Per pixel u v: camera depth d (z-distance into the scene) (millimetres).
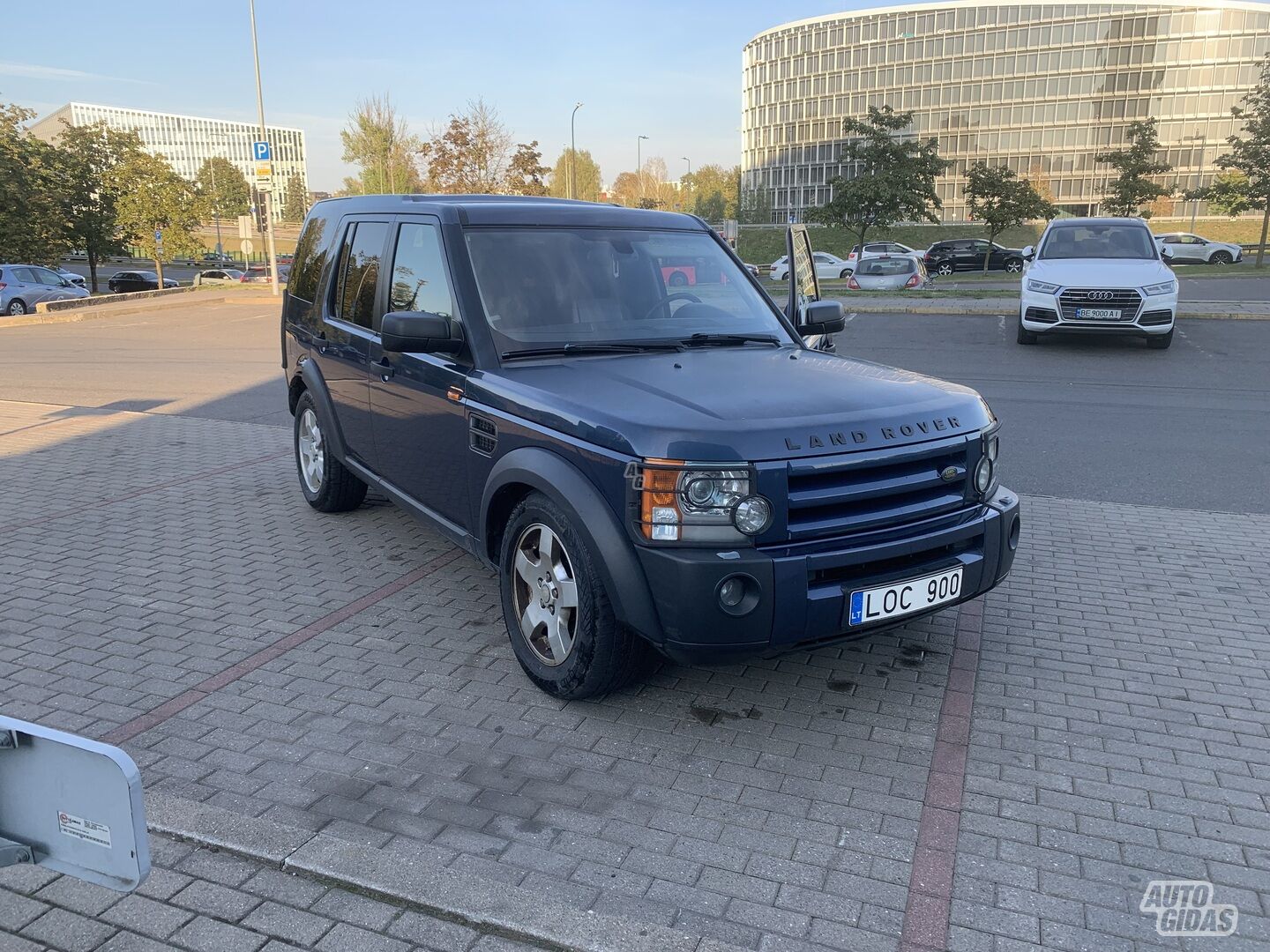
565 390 3631
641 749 3432
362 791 3154
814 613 3197
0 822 1727
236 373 13719
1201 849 2873
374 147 43406
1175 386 11336
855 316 20172
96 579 5168
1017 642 4367
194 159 161875
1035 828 2969
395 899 2621
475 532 4184
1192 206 88875
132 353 16328
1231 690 3889
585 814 3033
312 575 5246
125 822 1574
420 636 4430
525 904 2572
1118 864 2801
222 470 7691
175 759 3348
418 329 3984
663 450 3146
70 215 43156
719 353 4230
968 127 99312
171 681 3963
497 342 4066
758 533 3141
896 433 3389
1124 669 4082
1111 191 47375
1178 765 3334
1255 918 2582
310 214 6484
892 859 2816
